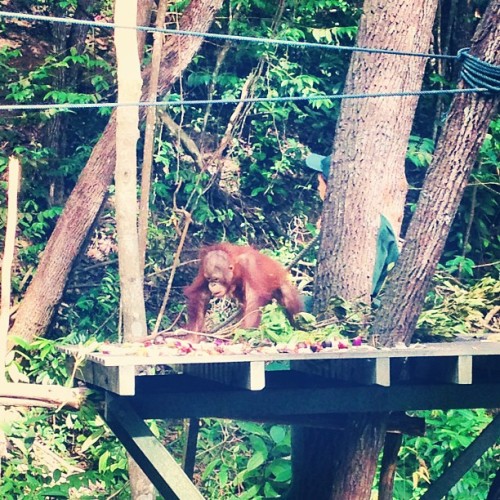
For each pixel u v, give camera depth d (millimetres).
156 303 13422
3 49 13828
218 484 10469
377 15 8805
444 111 15273
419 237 6926
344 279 8273
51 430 11016
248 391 6238
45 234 13656
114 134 11031
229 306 12125
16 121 13836
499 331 8773
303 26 14570
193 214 14047
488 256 14945
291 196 15016
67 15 14539
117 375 5531
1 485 9750
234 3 14203
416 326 7500
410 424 7816
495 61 6652
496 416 7102
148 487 8789
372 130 8539
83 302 12844
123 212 8773
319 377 7051
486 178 14406
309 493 8273
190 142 13984
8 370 9664
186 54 11516
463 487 10492
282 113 14602
